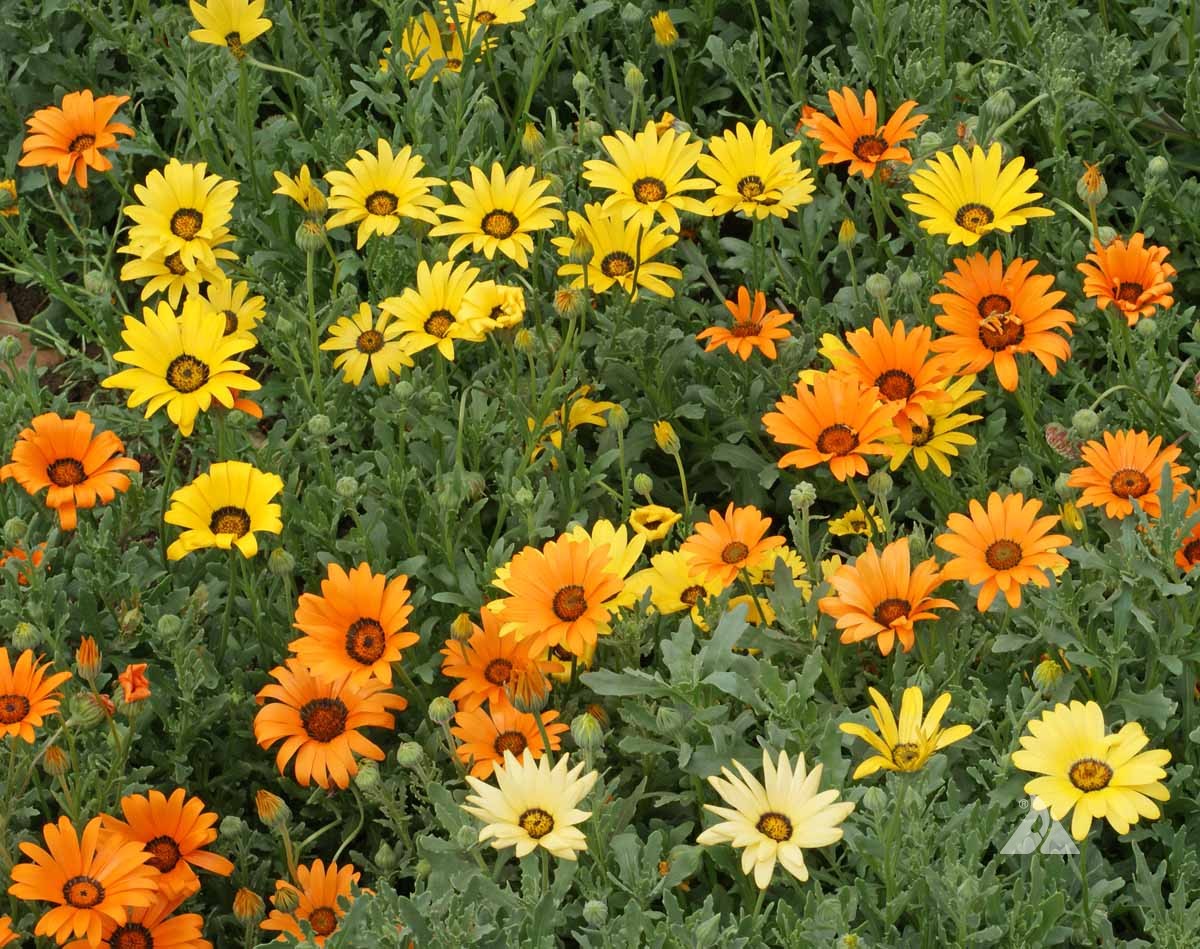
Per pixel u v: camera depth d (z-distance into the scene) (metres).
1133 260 2.00
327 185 2.25
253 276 2.19
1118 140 2.21
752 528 1.92
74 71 2.31
